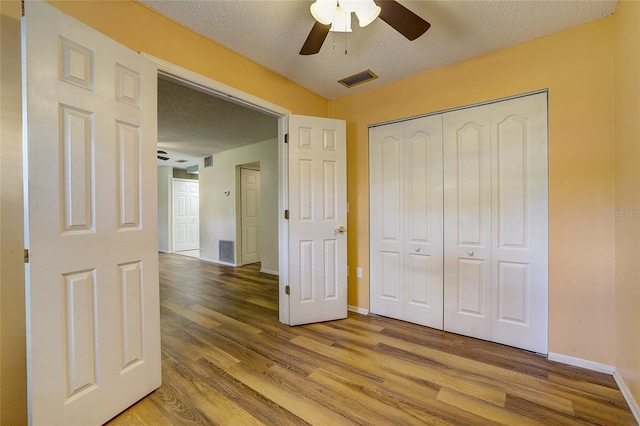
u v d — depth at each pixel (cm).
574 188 195
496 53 224
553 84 202
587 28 190
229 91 219
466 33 201
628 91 158
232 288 405
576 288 195
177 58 188
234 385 175
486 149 230
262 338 242
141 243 159
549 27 195
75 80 128
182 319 286
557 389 169
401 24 155
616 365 178
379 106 287
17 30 128
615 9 175
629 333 158
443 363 199
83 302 131
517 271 218
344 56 231
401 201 275
